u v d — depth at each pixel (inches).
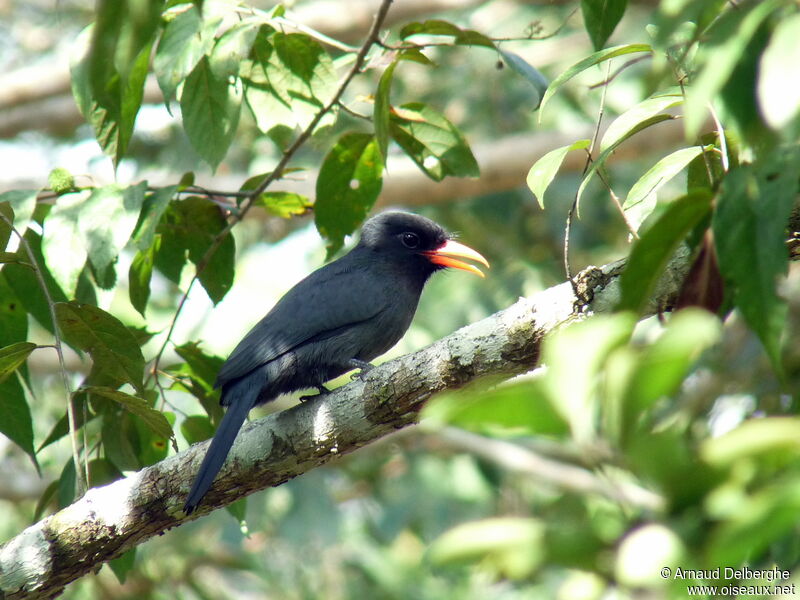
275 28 361.7
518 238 802.2
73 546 340.5
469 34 356.8
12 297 393.7
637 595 175.3
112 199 345.4
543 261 789.9
